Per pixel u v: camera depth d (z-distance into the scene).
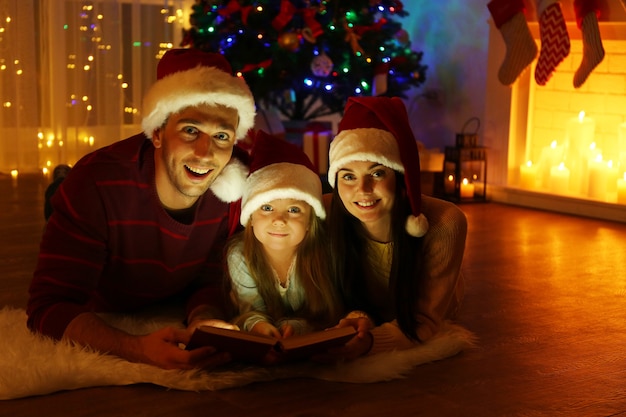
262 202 2.14
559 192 4.75
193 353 1.93
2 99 5.34
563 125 4.84
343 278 2.29
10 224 3.81
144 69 5.69
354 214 2.17
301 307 2.32
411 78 5.23
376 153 2.10
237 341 1.86
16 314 2.35
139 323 2.33
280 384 1.97
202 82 2.02
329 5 4.86
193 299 2.36
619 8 4.36
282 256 2.23
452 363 2.15
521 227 4.18
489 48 5.01
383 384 1.99
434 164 5.05
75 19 5.46
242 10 4.71
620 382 2.04
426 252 2.22
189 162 2.05
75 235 2.12
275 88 4.89
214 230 2.29
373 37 4.95
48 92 5.46
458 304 2.54
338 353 2.04
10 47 5.29
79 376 1.91
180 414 1.79
